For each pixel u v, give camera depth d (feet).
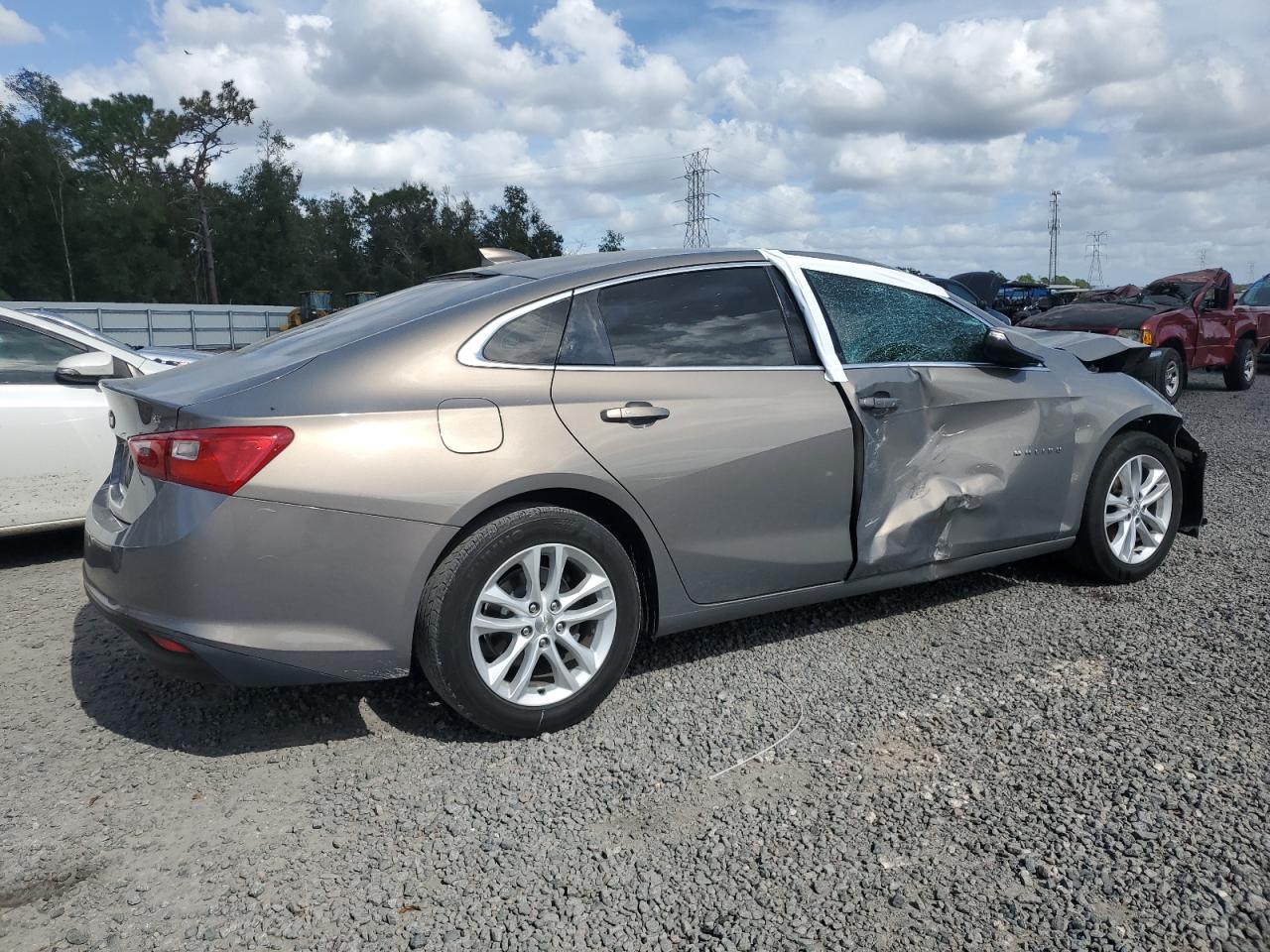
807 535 11.91
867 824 8.69
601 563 10.44
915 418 12.69
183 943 7.26
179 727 10.82
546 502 10.41
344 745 10.37
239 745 10.39
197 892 7.87
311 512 9.19
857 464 12.17
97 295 207.41
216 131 232.12
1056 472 14.08
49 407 17.22
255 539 9.09
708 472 11.05
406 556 9.50
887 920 7.39
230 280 240.53
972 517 13.33
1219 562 16.47
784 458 11.54
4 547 18.92
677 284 11.55
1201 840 8.29
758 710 11.03
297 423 9.21
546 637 10.29
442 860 8.28
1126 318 40.24
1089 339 16.17
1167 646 12.69
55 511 17.42
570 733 10.55
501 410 9.98
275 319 143.95
